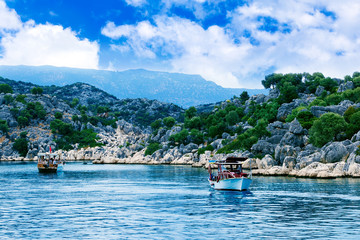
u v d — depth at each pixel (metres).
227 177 81.94
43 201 65.94
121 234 39.59
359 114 142.38
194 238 37.53
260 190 79.19
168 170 163.50
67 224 45.03
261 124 176.62
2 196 73.56
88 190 84.38
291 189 79.81
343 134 135.88
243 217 48.66
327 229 40.75
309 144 137.62
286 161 124.50
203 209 55.62
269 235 38.38
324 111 175.38
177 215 50.66
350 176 103.81
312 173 107.12
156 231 40.78
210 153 199.38
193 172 147.00
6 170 173.62
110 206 59.41
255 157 150.88
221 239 37.00
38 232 40.91
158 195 73.56
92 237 38.47
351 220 45.59
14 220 47.81
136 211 54.28
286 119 194.00
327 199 63.97
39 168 155.38
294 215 49.56
